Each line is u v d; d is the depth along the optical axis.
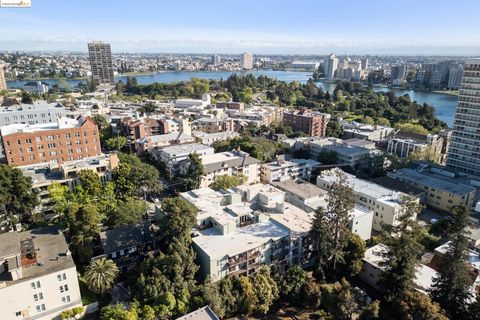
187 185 126.00
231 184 119.56
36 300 66.12
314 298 74.81
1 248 66.56
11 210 96.00
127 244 84.81
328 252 81.62
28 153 130.12
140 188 119.56
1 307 62.78
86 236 83.75
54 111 181.50
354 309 72.31
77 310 69.31
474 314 62.50
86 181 108.56
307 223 92.75
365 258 87.06
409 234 72.06
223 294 72.25
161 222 82.19
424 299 62.34
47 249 74.62
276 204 99.75
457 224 67.44
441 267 69.00
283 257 85.44
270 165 146.00
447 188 126.12
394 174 142.25
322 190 113.00
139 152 168.38
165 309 66.75
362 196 113.88
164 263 72.69
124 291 77.75
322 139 191.12
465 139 154.25
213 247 78.44
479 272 78.19
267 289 74.19
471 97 149.25
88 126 140.38
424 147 177.62
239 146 158.62
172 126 191.00
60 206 100.94
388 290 72.12
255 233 85.56
